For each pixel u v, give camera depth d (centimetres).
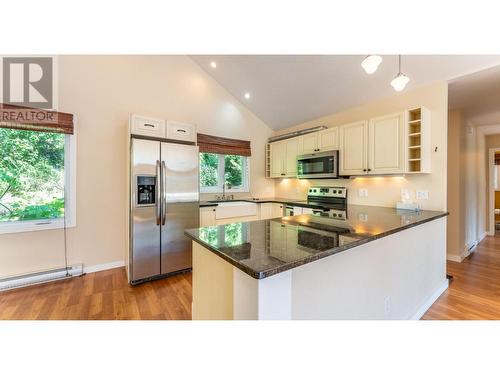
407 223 166
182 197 291
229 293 109
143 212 263
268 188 477
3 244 245
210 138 390
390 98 293
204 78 388
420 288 203
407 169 247
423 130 246
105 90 300
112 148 305
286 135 415
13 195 254
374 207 297
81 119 284
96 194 295
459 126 337
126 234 296
